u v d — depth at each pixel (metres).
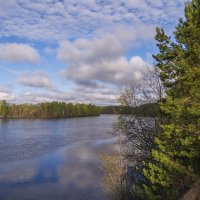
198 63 15.32
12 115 160.50
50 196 23.28
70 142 52.66
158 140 15.88
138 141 22.50
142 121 22.19
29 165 33.56
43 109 164.00
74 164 33.91
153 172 15.19
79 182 26.70
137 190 16.41
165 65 17.12
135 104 22.75
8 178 28.17
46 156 38.91
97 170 30.73
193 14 15.66
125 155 21.97
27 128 83.44
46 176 28.92
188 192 12.43
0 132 70.38
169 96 15.75
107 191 22.81
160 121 19.88
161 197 14.26
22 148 45.28
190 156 14.14
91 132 71.12
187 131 14.68
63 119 144.62
